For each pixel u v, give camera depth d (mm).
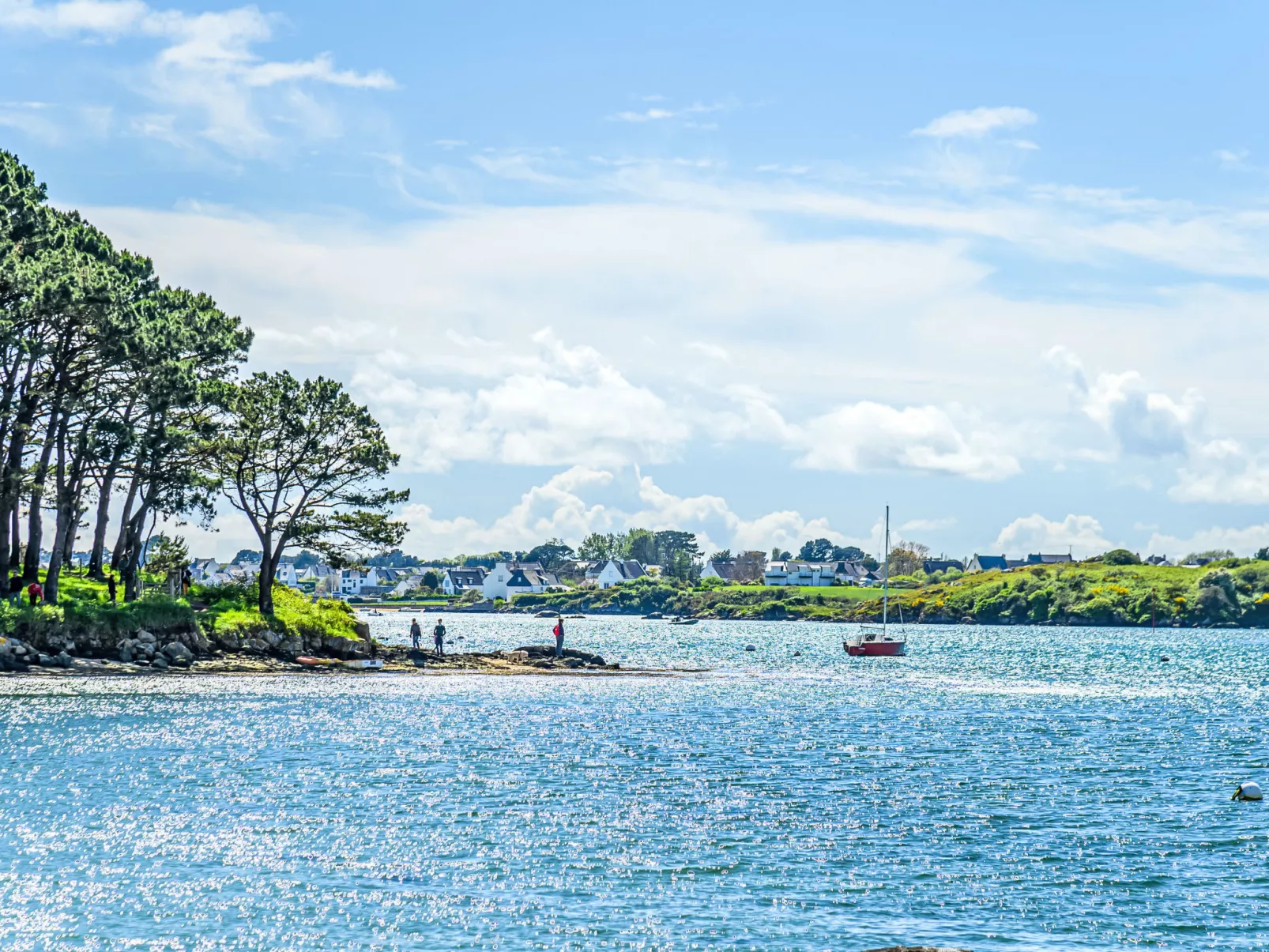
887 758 48969
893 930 25234
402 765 43688
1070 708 74188
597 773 43312
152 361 68500
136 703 58781
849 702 75188
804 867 30078
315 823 33406
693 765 46000
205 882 27312
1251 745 55469
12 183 67250
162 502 80062
